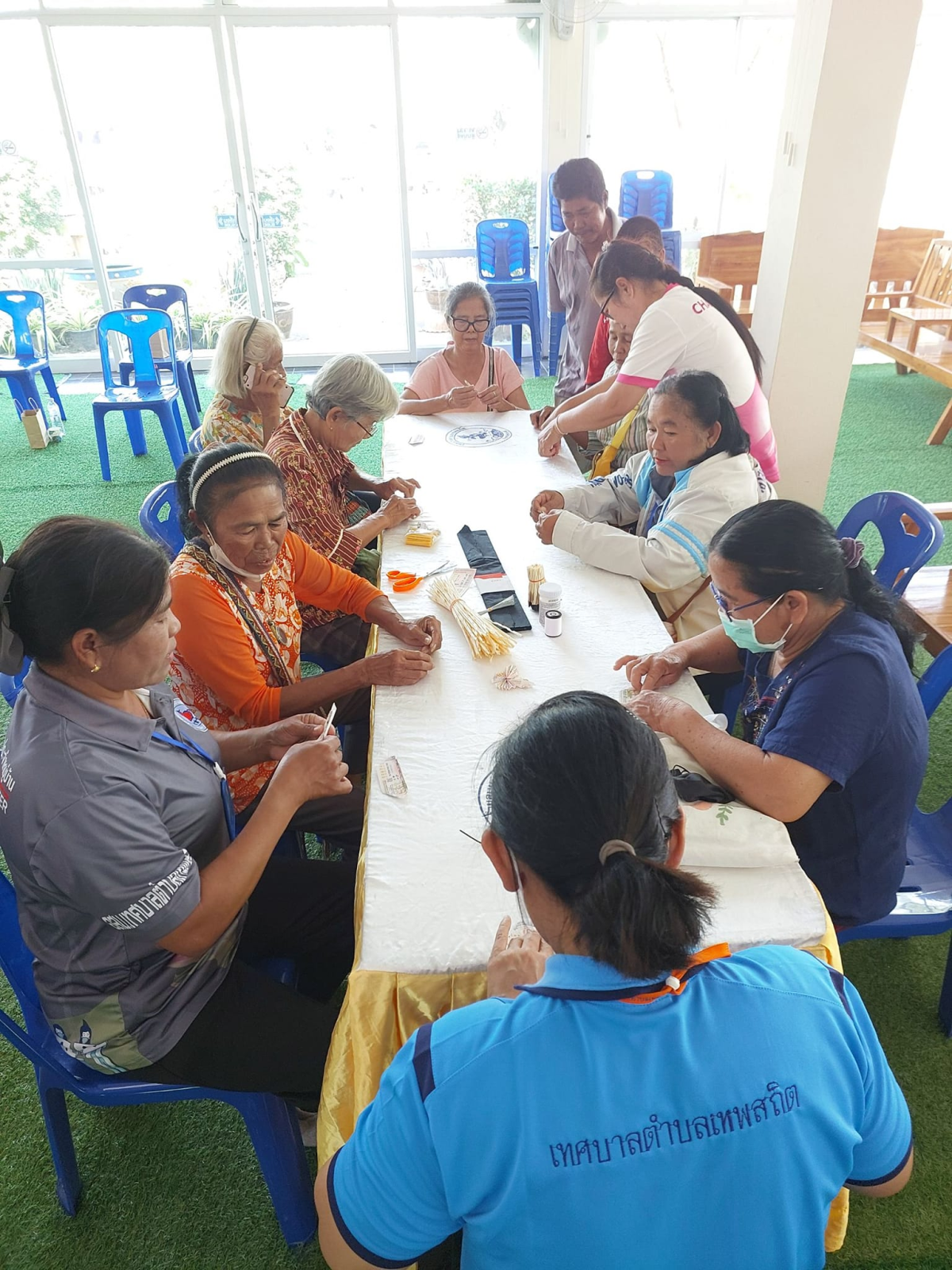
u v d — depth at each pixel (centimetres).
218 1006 127
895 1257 137
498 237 590
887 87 293
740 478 191
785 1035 67
